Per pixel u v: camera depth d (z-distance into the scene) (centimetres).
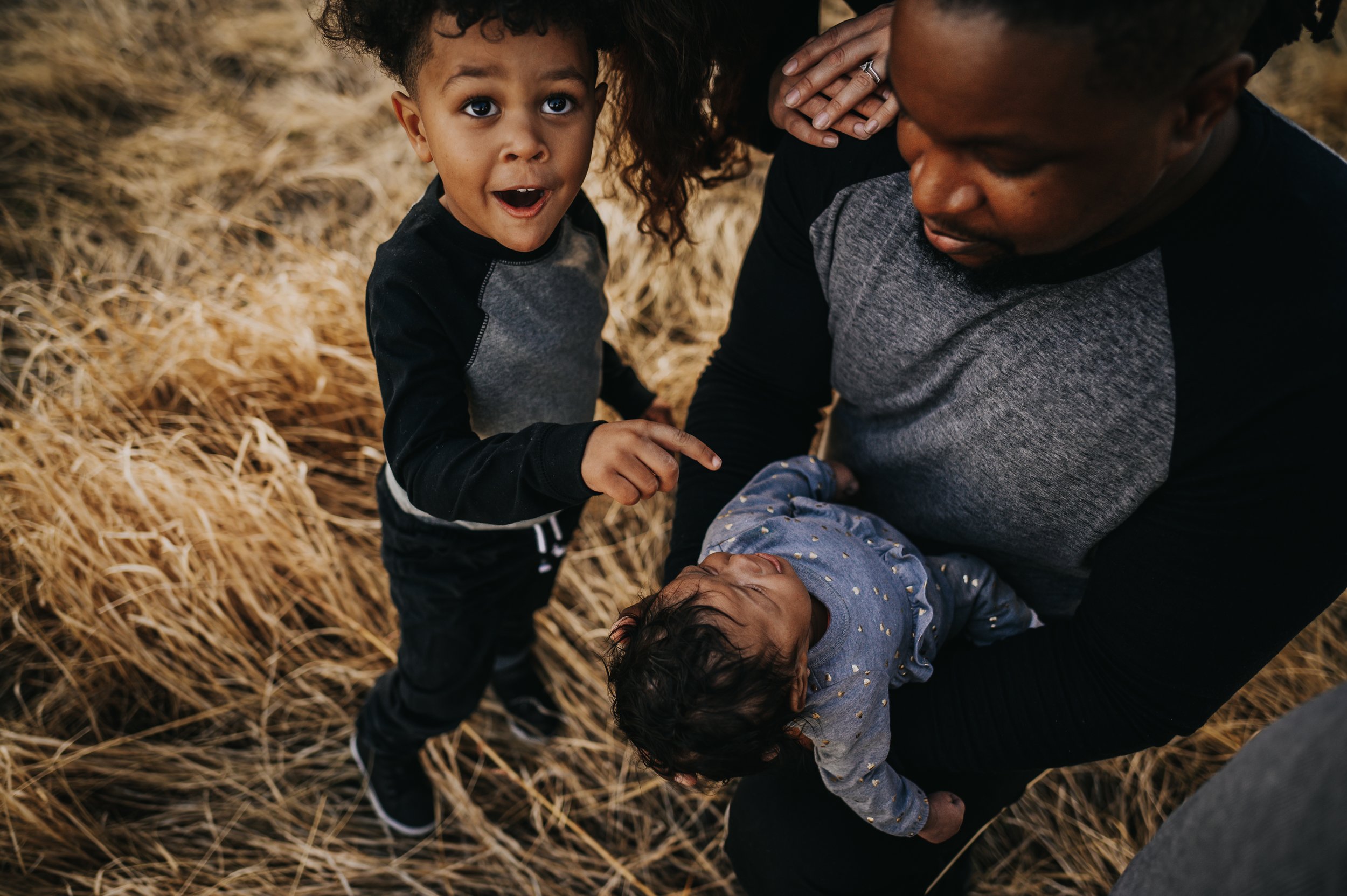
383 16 111
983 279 99
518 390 139
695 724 117
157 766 205
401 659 173
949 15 72
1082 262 96
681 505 145
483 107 112
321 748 215
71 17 378
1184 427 100
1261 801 60
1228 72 74
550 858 203
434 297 124
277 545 221
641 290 301
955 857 141
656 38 119
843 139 114
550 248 133
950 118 77
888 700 124
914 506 133
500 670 213
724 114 137
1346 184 95
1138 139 75
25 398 252
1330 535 97
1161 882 73
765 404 144
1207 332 95
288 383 257
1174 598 106
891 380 121
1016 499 117
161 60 371
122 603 214
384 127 351
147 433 242
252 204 320
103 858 192
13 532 220
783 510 130
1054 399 105
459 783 206
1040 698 119
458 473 114
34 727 204
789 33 130
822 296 128
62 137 333
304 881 197
